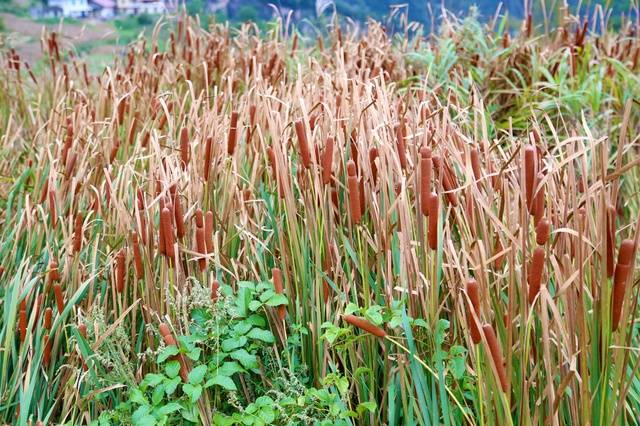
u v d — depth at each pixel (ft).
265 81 11.94
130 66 15.57
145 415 7.11
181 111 11.21
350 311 7.09
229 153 8.73
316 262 7.91
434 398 6.81
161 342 7.58
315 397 7.68
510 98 15.87
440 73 15.56
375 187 8.06
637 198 12.26
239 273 8.79
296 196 9.00
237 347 7.58
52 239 9.33
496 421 6.48
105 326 8.02
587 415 6.15
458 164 8.06
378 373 7.80
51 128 12.60
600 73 15.02
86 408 7.89
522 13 19.66
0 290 9.29
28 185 11.82
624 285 5.77
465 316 7.13
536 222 6.62
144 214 8.11
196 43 16.62
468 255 6.80
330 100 10.23
